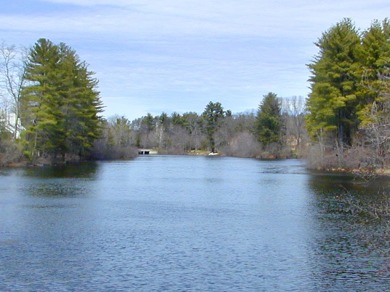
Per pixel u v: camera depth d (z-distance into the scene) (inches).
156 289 626.2
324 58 2432.3
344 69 2363.4
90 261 743.1
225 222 1047.0
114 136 5059.1
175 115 7273.6
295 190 1617.9
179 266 722.8
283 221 1057.5
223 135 6181.1
